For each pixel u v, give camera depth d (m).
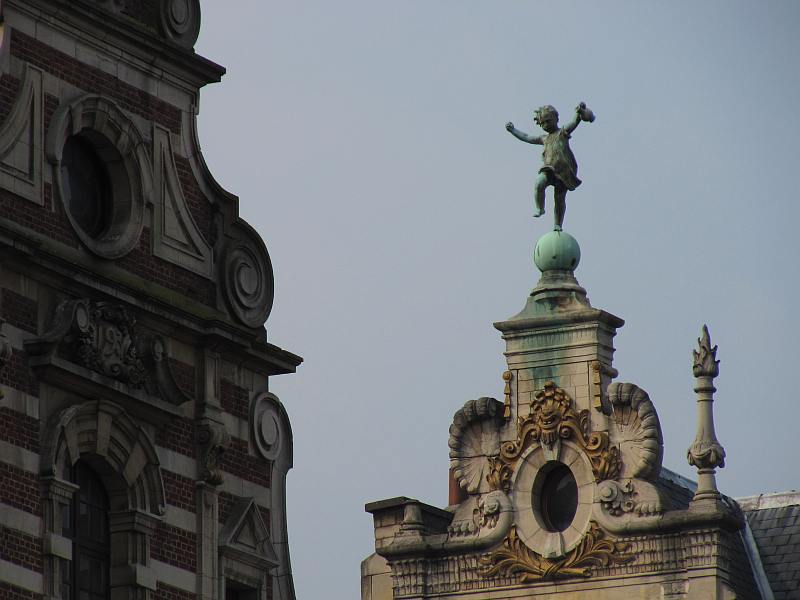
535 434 115.56
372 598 117.81
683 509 113.56
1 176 87.25
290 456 95.81
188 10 95.31
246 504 93.31
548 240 118.00
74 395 88.00
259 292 95.50
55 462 86.75
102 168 91.62
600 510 113.81
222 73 95.56
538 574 114.62
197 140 94.81
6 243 86.00
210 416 92.25
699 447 112.88
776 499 119.25
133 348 89.75
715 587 111.44
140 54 93.06
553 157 118.88
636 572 112.88
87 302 88.38
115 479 89.12
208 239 94.38
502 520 115.56
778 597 115.19
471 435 117.00
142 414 90.00
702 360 113.75
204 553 91.31
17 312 86.75
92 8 91.06
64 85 90.06
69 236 89.06
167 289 92.25
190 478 91.56
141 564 89.00
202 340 92.69
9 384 86.06
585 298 116.75
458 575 116.25
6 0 88.50
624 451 114.00
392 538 117.81
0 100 87.81
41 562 86.06
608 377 115.56
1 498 85.25
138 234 91.44
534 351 116.44
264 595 93.88
